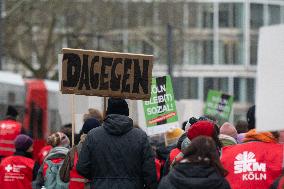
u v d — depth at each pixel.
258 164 13.50
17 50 72.81
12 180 20.62
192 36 118.19
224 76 124.25
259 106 11.09
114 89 15.95
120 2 77.75
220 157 13.75
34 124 53.38
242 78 125.38
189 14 96.19
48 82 55.44
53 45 73.88
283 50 11.05
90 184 15.60
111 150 14.84
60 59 16.83
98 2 74.69
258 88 11.12
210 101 36.16
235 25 124.75
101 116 19.58
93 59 15.89
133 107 24.02
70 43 77.75
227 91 124.75
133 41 92.81
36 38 74.00
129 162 14.84
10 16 69.50
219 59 124.19
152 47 94.94
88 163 14.96
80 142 16.69
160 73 107.44
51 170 17.34
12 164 20.62
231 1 123.88
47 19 71.62
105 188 14.80
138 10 83.00
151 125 20.59
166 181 11.78
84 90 15.89
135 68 16.00
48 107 54.31
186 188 11.59
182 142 15.72
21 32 72.62
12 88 51.22
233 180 13.58
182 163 11.73
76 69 15.84
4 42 69.31
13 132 29.69
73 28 74.06
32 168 20.67
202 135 12.42
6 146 29.67
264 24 126.19
